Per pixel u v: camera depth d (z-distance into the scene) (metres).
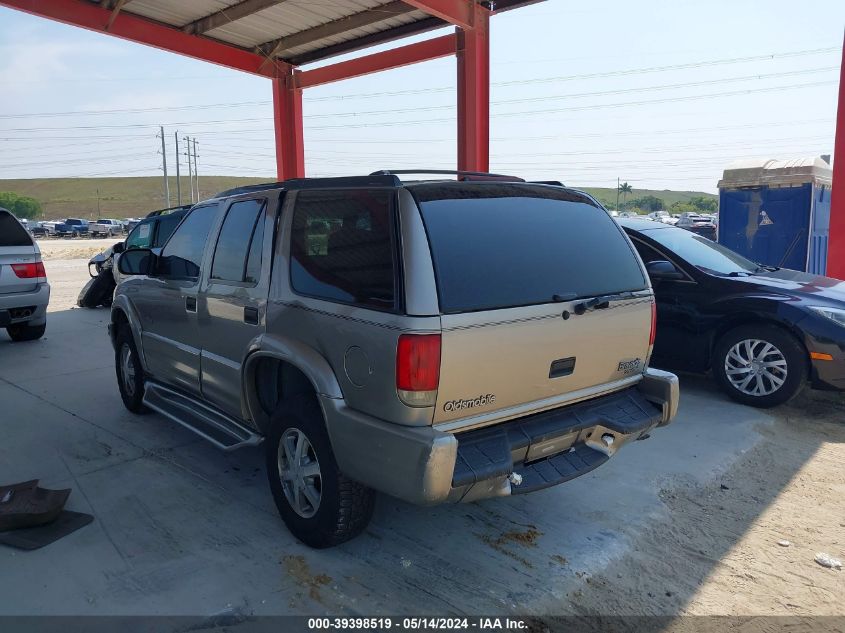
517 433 3.21
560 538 3.69
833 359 5.57
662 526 3.85
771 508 4.11
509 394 3.12
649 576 3.34
